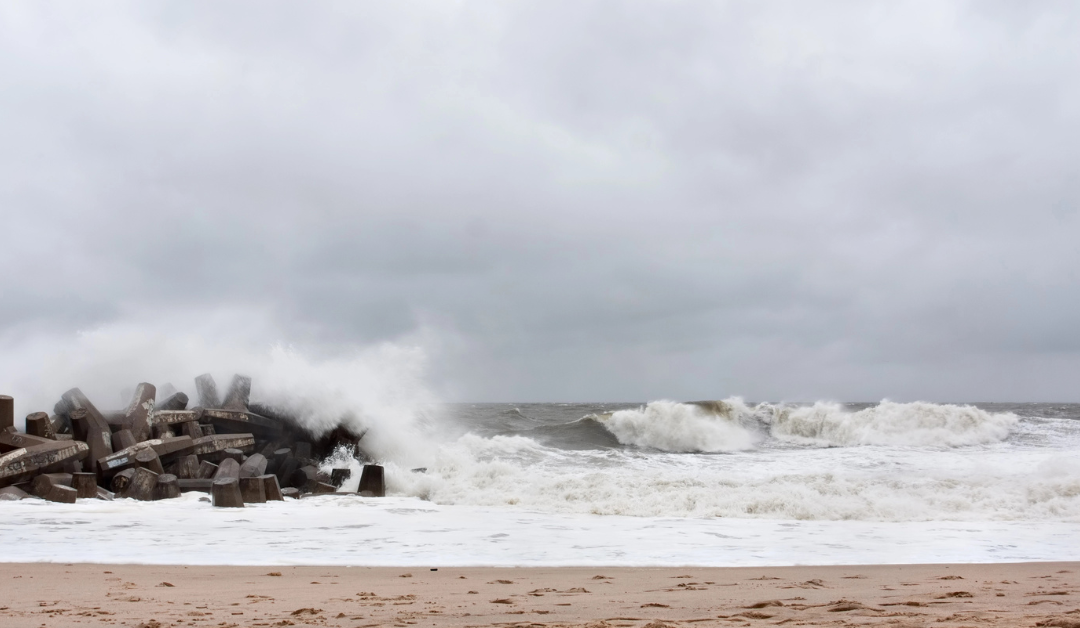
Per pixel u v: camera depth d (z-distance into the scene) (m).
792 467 23.69
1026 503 17.09
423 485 19.39
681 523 15.32
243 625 6.40
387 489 19.55
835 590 8.66
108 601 7.71
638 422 30.55
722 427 31.11
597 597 8.10
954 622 6.05
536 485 19.19
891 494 17.77
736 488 18.31
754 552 12.25
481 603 7.68
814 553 12.21
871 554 12.15
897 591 8.52
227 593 8.31
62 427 19.88
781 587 8.97
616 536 13.73
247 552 11.69
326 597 8.06
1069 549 12.73
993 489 17.97
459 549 12.27
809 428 32.03
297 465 21.28
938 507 16.89
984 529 14.78
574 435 30.97
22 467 16.89
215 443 20.52
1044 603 7.36
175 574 9.77
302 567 10.52
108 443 19.06
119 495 17.38
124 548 11.77
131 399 20.69
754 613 6.91
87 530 13.28
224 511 15.88
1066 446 29.00
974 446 29.39
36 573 9.68
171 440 19.45
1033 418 33.72
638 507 17.08
